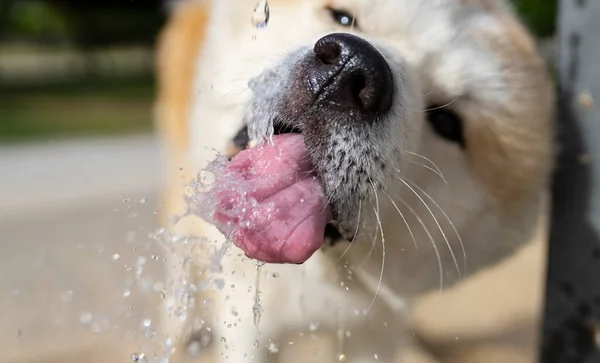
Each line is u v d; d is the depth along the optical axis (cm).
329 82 39
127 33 453
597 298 48
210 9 62
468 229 51
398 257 49
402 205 47
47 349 65
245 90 48
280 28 50
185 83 66
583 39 47
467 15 49
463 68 47
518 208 52
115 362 62
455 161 49
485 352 68
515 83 49
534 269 79
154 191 132
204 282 51
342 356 53
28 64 431
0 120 231
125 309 69
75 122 235
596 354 48
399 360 58
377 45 44
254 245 38
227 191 38
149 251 68
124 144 195
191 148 60
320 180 40
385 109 40
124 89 338
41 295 77
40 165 163
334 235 45
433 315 69
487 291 75
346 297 52
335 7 49
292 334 54
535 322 74
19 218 114
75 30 442
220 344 54
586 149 48
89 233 102
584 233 48
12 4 442
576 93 48
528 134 50
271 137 40
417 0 47
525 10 149
